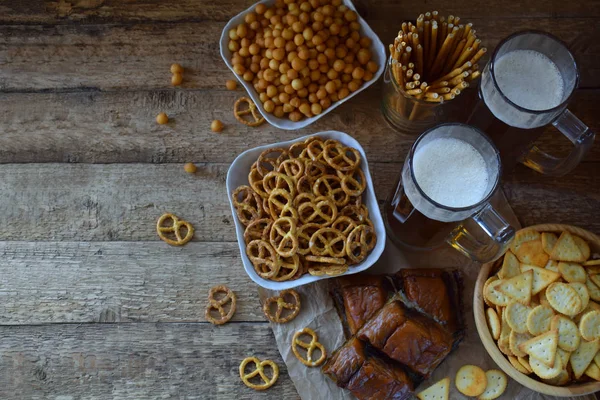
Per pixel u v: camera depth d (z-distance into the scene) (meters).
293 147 0.80
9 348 0.82
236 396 0.81
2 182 0.86
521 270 0.79
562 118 0.75
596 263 0.78
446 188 0.72
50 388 0.81
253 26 0.83
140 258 0.84
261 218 0.78
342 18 0.84
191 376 0.81
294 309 0.81
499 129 0.77
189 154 0.87
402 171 0.75
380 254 0.77
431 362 0.77
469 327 0.81
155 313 0.83
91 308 0.83
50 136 0.87
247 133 0.87
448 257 0.83
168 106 0.88
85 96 0.88
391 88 0.81
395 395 0.77
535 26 0.88
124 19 0.89
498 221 0.71
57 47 0.89
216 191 0.86
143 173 0.86
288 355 0.80
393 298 0.80
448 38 0.74
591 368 0.76
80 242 0.85
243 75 0.84
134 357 0.81
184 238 0.84
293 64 0.81
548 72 0.75
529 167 0.85
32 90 0.88
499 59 0.75
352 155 0.81
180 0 0.89
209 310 0.82
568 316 0.76
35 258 0.84
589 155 0.86
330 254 0.76
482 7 0.88
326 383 0.79
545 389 0.74
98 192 0.86
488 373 0.79
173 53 0.89
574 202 0.85
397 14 0.88
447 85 0.78
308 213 0.79
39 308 0.83
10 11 0.89
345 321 0.81
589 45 0.84
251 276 0.76
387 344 0.77
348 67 0.83
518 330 0.76
